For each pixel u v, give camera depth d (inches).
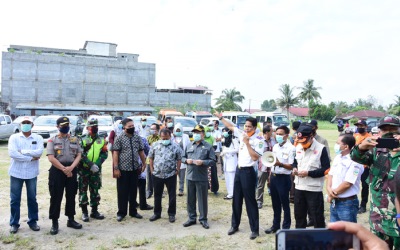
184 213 261.9
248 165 207.9
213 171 321.7
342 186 152.5
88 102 2135.8
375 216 130.8
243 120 957.2
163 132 240.2
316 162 177.3
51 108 2005.4
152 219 241.3
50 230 209.2
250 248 189.8
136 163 243.3
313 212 179.8
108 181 369.7
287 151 211.3
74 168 217.3
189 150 232.8
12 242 194.1
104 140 245.4
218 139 401.1
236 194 213.9
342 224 45.0
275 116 986.1
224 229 223.8
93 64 2143.2
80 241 197.6
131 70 2237.9
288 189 213.3
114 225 229.5
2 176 375.2
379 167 129.2
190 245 190.5
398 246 124.9
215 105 2851.9
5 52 1951.3
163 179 239.9
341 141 157.9
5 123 732.0
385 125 128.0
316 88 2925.7
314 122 249.0
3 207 258.7
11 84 1971.0
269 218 249.0
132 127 240.5
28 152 204.8
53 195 207.3
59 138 212.5
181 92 2427.4
